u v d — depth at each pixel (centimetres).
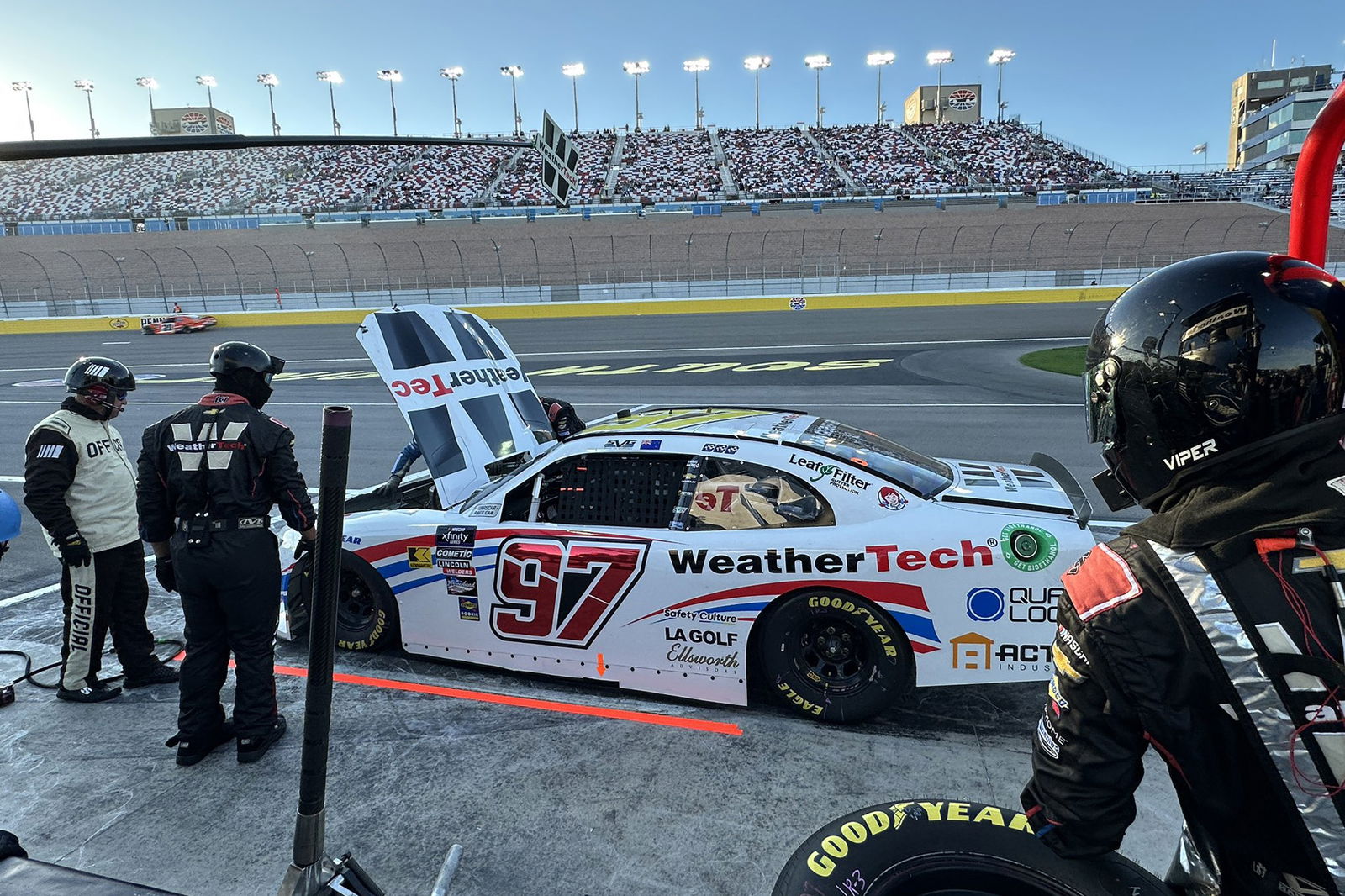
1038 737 89
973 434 871
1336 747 66
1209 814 78
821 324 2488
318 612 138
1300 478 73
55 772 285
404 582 351
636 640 312
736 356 1794
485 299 3594
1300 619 68
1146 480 87
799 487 302
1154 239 3847
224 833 249
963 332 2100
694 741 289
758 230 4350
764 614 298
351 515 383
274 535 293
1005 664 274
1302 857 70
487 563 333
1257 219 3978
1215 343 76
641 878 221
